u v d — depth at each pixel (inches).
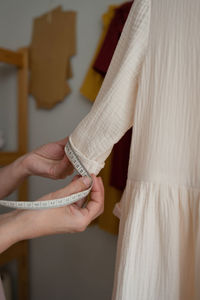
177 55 17.4
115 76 18.5
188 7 16.9
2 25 58.3
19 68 52.9
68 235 52.4
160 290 18.1
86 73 47.3
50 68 49.6
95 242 49.4
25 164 25.9
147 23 17.8
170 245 17.9
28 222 17.5
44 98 50.9
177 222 18.2
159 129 18.1
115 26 38.3
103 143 19.2
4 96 59.4
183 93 17.5
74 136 20.4
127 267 18.2
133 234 18.6
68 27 47.3
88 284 50.5
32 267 57.6
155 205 18.6
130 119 19.5
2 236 16.8
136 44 18.0
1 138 57.2
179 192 18.1
